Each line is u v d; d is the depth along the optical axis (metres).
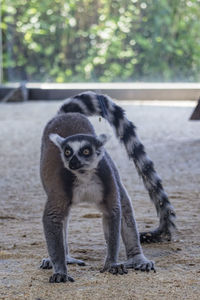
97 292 4.11
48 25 25.17
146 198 7.55
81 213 6.79
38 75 25.56
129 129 5.49
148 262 4.71
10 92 22.98
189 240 5.55
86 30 25.08
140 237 5.52
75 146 4.41
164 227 5.52
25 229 6.11
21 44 25.44
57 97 22.80
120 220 4.64
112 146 12.13
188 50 24.56
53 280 4.37
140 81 24.94
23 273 4.62
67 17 25.03
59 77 25.30
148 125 15.26
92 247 5.37
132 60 24.86
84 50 25.19
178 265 4.78
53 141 4.56
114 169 4.96
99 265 4.82
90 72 25.12
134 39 24.80
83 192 4.54
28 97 23.06
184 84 23.64
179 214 6.58
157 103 20.81
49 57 25.42
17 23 25.31
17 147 12.31
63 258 4.46
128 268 4.74
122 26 24.69
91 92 5.69
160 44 24.56
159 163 10.16
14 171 9.76
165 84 23.80
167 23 24.47
